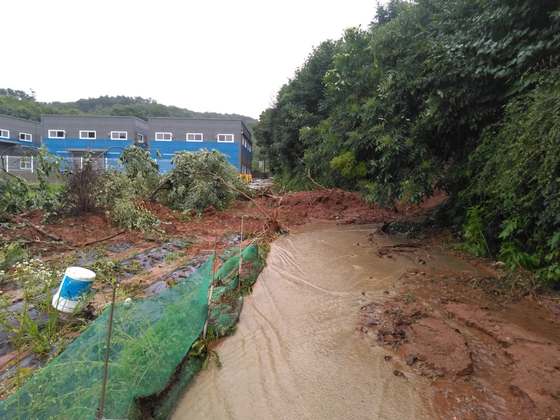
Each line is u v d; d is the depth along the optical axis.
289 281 5.50
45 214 7.69
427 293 4.90
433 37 8.07
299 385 2.99
